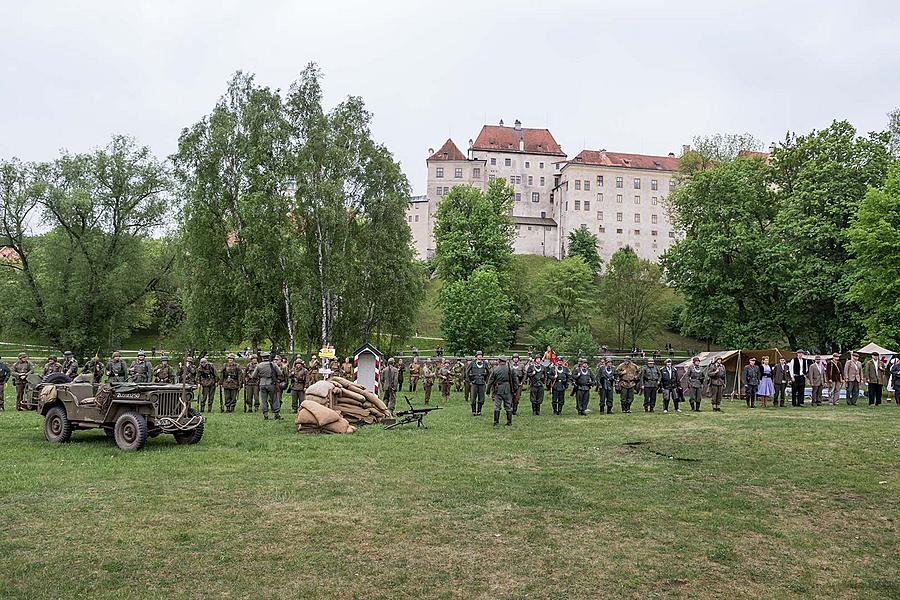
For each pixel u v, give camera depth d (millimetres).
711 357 36000
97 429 19234
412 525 9336
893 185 38406
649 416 24312
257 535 8828
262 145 42938
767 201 53469
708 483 12250
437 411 26156
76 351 46625
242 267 43281
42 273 47625
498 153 132750
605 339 79125
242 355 51656
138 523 9320
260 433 18891
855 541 8977
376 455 15047
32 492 11047
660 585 7332
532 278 85188
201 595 6879
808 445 16594
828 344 46219
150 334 80562
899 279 35938
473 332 59250
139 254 48969
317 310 43344
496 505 10469
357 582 7270
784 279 46688
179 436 16969
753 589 7270
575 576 7527
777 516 10125
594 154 125188
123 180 48156
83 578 7273
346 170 45125
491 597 6941
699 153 84188
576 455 15164
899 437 17828
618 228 122312
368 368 29719
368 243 45406
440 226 73812
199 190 43031
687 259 52469
